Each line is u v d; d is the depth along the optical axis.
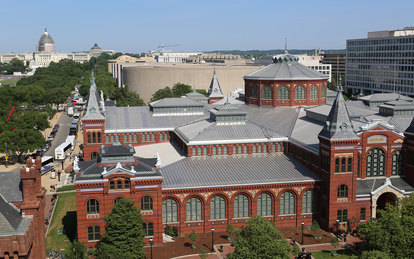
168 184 85.00
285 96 120.19
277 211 88.06
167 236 84.31
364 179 91.12
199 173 90.56
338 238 83.75
